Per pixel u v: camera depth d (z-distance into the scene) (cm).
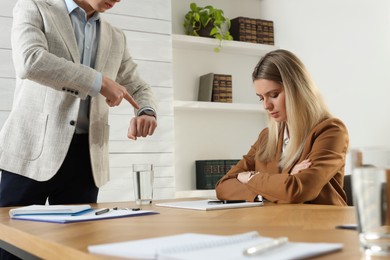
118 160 356
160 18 380
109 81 194
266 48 445
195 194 399
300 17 432
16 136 204
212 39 417
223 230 96
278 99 205
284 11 448
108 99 195
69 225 114
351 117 389
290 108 199
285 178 176
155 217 127
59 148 202
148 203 182
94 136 212
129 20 368
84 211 141
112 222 117
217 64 445
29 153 202
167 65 380
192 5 421
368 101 374
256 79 211
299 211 132
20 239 105
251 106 432
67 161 207
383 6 361
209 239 74
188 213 137
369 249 64
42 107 205
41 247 92
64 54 208
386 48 359
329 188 188
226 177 215
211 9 423
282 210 137
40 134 203
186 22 425
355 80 384
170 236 84
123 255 68
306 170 179
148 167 182
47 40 205
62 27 210
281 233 88
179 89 427
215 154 437
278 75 205
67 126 203
